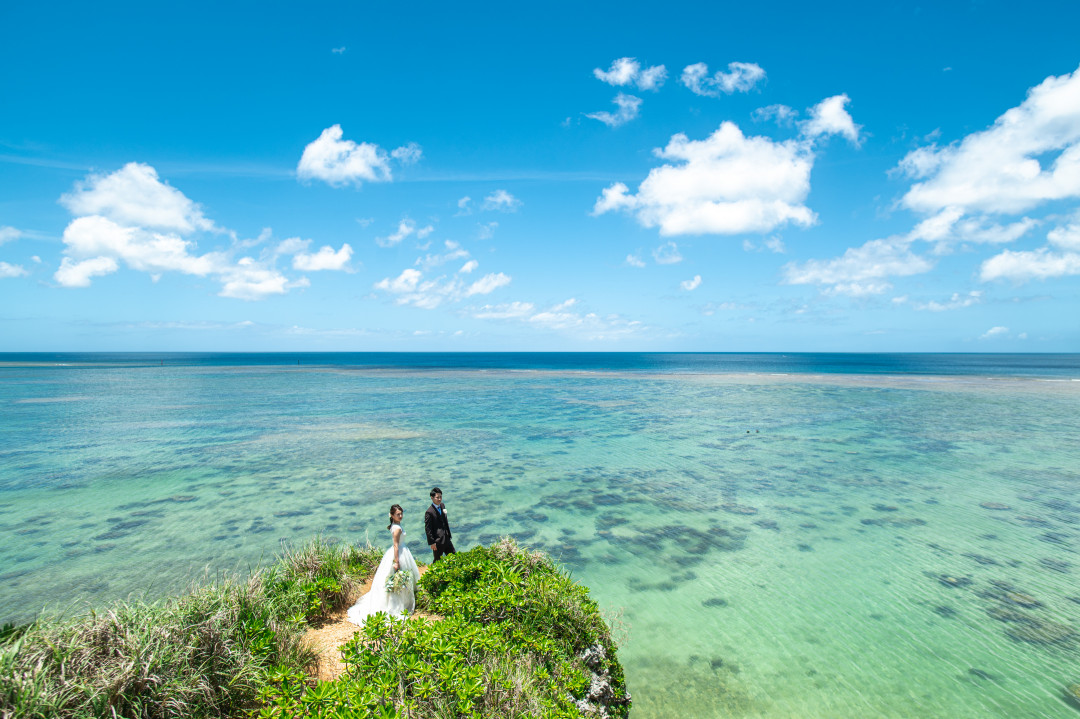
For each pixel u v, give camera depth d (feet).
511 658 19.36
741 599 32.58
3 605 30.66
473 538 43.21
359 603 24.47
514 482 60.34
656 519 47.60
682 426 101.14
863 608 31.22
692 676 24.90
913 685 23.98
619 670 23.13
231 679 16.66
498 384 216.74
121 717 13.89
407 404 139.03
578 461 71.10
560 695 18.11
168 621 17.34
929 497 54.13
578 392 177.58
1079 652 26.43
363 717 14.71
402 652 18.54
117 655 15.70
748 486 58.80
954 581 34.73
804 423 104.58
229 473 63.67
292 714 14.99
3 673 13.50
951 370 352.49
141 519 46.75
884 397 155.63
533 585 24.45
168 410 123.54
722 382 228.02
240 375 275.18
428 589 26.81
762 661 26.09
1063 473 63.77
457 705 16.24
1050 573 35.86
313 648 21.15
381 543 41.57
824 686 24.02
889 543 41.52
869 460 71.15
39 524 45.24
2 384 203.51
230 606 19.47
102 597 31.83
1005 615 30.25
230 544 40.98
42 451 75.36
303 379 244.01
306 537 42.70
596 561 38.47
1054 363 546.26
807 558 38.75
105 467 65.98
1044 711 22.06
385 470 65.72
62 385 200.23
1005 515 48.34
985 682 24.09
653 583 34.81
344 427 99.04
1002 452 75.87
